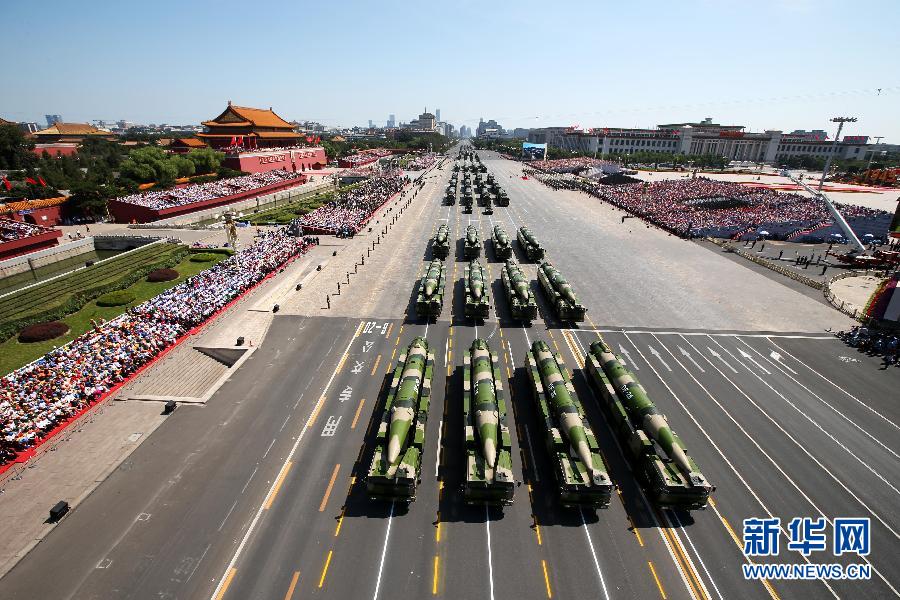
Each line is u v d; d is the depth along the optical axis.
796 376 36.12
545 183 156.12
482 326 44.03
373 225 86.94
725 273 60.19
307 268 60.38
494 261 65.50
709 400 33.00
